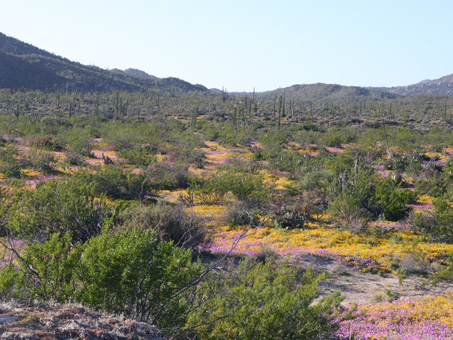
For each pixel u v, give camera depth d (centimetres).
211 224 1543
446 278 1024
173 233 1109
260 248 1232
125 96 13612
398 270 1073
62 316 340
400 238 1382
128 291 432
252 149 4578
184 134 5841
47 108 10138
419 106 14388
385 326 715
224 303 501
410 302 853
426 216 1502
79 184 1522
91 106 11125
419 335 672
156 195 2138
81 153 3453
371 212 1711
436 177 2483
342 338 625
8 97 11394
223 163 3612
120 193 2002
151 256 451
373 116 10356
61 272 445
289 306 469
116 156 3578
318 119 9888
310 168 3014
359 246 1290
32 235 757
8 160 2575
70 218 917
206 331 451
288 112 11412
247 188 1912
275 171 3130
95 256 445
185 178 2473
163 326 434
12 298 386
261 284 544
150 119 8231
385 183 1842
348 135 5769
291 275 616
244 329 445
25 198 1198
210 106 12019
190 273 512
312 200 1905
